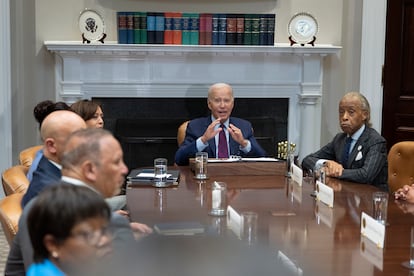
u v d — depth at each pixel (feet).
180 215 7.51
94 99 16.07
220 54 16.07
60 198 3.75
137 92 16.08
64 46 15.33
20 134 15.90
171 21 15.70
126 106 16.25
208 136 11.60
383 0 16.01
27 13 15.69
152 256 3.79
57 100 15.99
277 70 16.37
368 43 16.16
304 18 16.15
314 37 16.08
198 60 16.11
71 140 5.78
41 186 6.70
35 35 15.78
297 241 6.34
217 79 16.22
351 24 16.52
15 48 15.51
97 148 5.67
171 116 16.40
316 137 16.76
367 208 8.11
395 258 5.83
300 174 9.71
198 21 15.76
